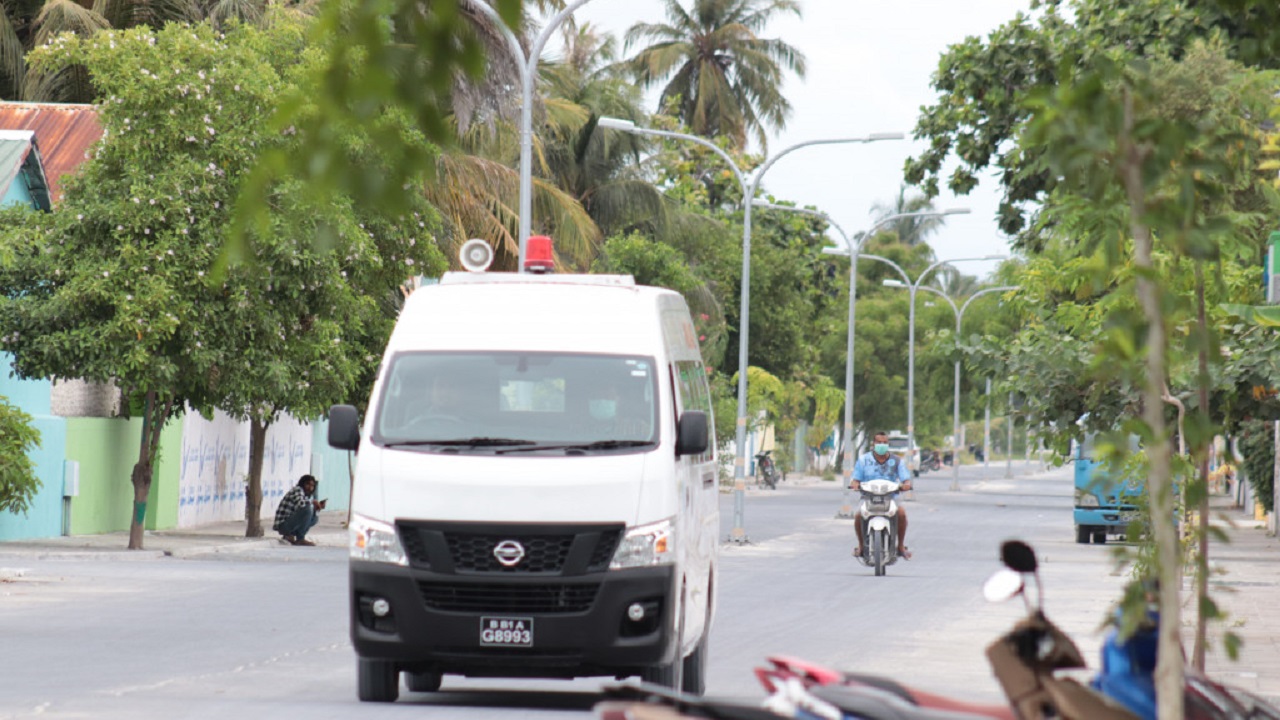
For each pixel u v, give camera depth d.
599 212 106.69
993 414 39.53
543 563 22.81
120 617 34.94
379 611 23.02
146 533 64.19
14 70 89.94
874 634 34.66
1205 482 13.73
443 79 7.18
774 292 130.50
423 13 7.11
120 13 83.94
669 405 23.97
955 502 120.75
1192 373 30.77
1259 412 35.12
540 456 23.17
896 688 12.20
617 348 24.31
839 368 176.62
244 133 53.72
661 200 106.88
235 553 56.00
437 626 22.84
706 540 26.64
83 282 52.62
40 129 76.12
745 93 150.38
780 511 100.50
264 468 80.62
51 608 36.53
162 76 53.31
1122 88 9.91
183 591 41.28
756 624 36.34
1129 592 11.45
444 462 23.14
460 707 23.50
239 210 7.10
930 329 173.25
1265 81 19.52
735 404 105.81
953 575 52.81
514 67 70.56
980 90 57.91
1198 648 21.20
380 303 65.81
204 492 72.50
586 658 22.80
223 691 24.48
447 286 25.55
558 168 105.06
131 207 52.88
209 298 54.34
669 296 26.55
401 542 23.02
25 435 47.97
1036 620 11.83
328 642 31.25
